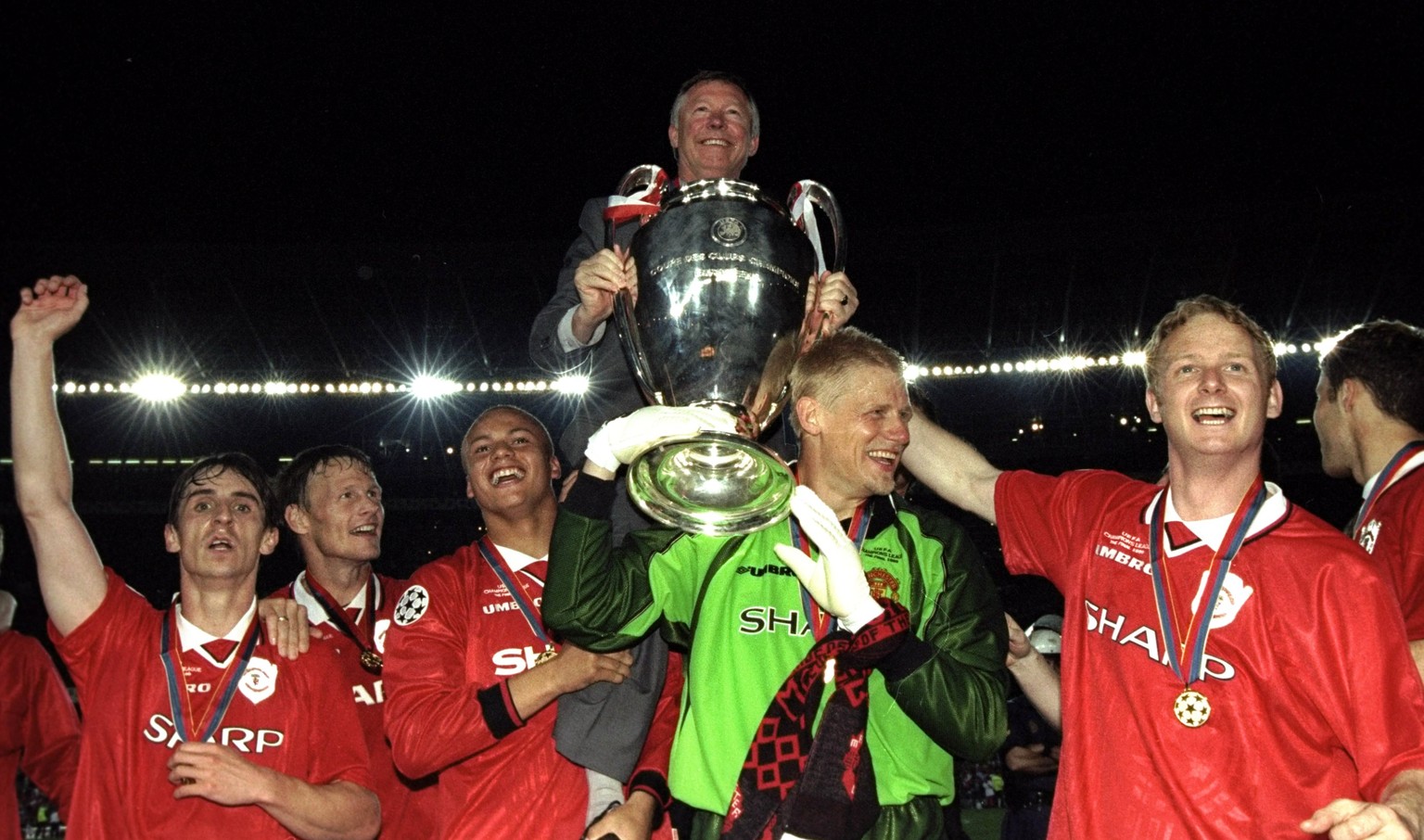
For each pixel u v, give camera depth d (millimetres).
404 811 4176
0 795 4199
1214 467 2637
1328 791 2475
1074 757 2672
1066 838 2656
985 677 2766
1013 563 3064
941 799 2832
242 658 3568
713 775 2752
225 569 3553
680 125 3568
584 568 2771
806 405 2906
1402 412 3375
